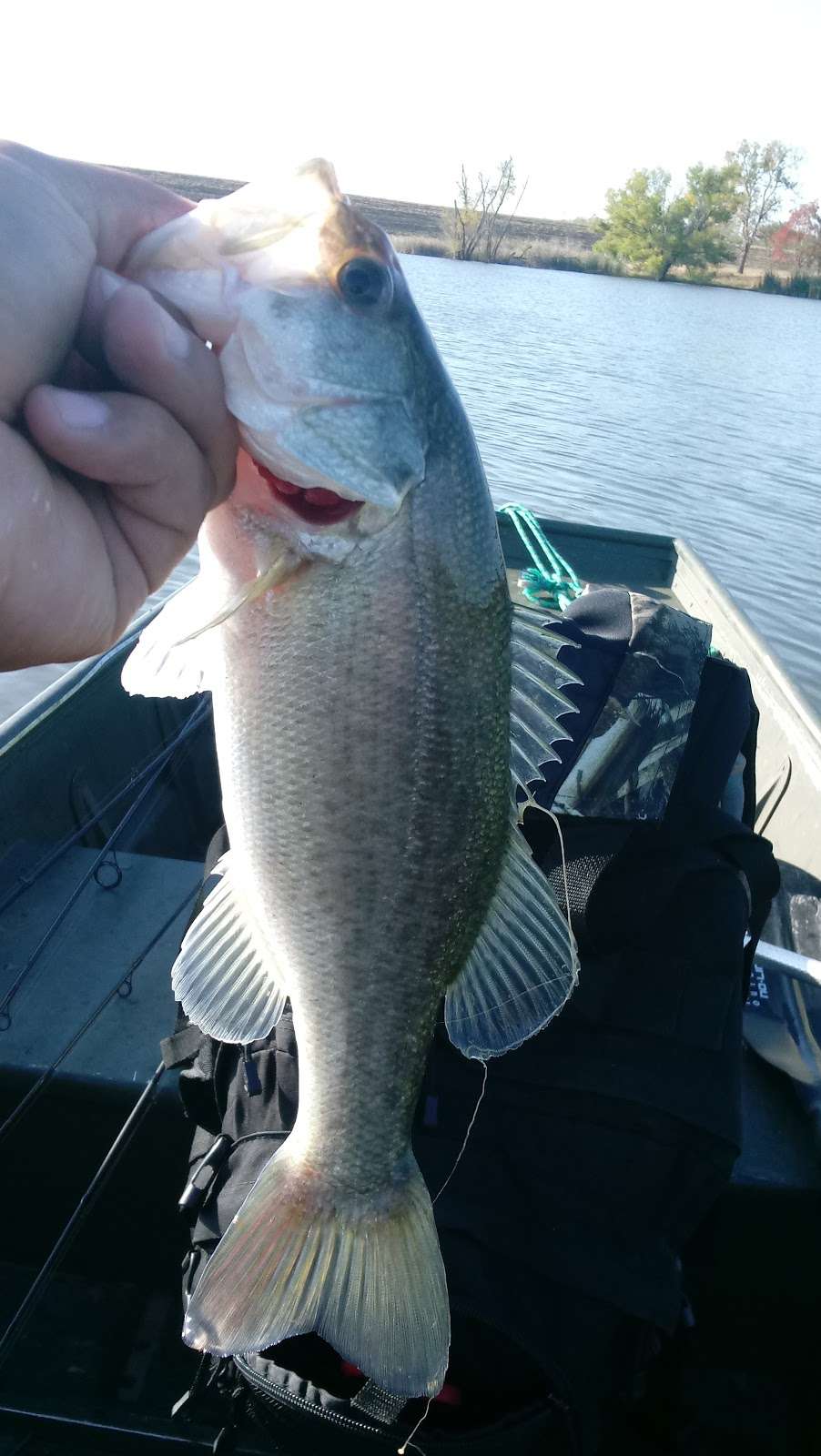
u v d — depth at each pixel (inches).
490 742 11.6
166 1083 16.9
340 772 10.9
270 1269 11.4
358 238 10.0
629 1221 12.7
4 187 7.3
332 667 10.7
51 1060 17.3
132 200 9.0
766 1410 17.1
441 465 10.9
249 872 11.5
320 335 9.8
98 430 7.5
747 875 15.4
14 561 7.4
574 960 11.6
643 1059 13.2
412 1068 12.1
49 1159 17.7
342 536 10.5
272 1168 12.0
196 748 31.7
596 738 15.1
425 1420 12.2
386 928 11.5
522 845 12.2
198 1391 14.0
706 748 16.1
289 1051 13.8
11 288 7.1
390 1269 11.6
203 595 11.3
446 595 10.9
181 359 7.9
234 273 9.6
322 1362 12.7
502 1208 12.7
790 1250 16.7
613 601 17.6
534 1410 11.9
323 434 9.9
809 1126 17.5
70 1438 15.4
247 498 10.6
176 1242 18.1
